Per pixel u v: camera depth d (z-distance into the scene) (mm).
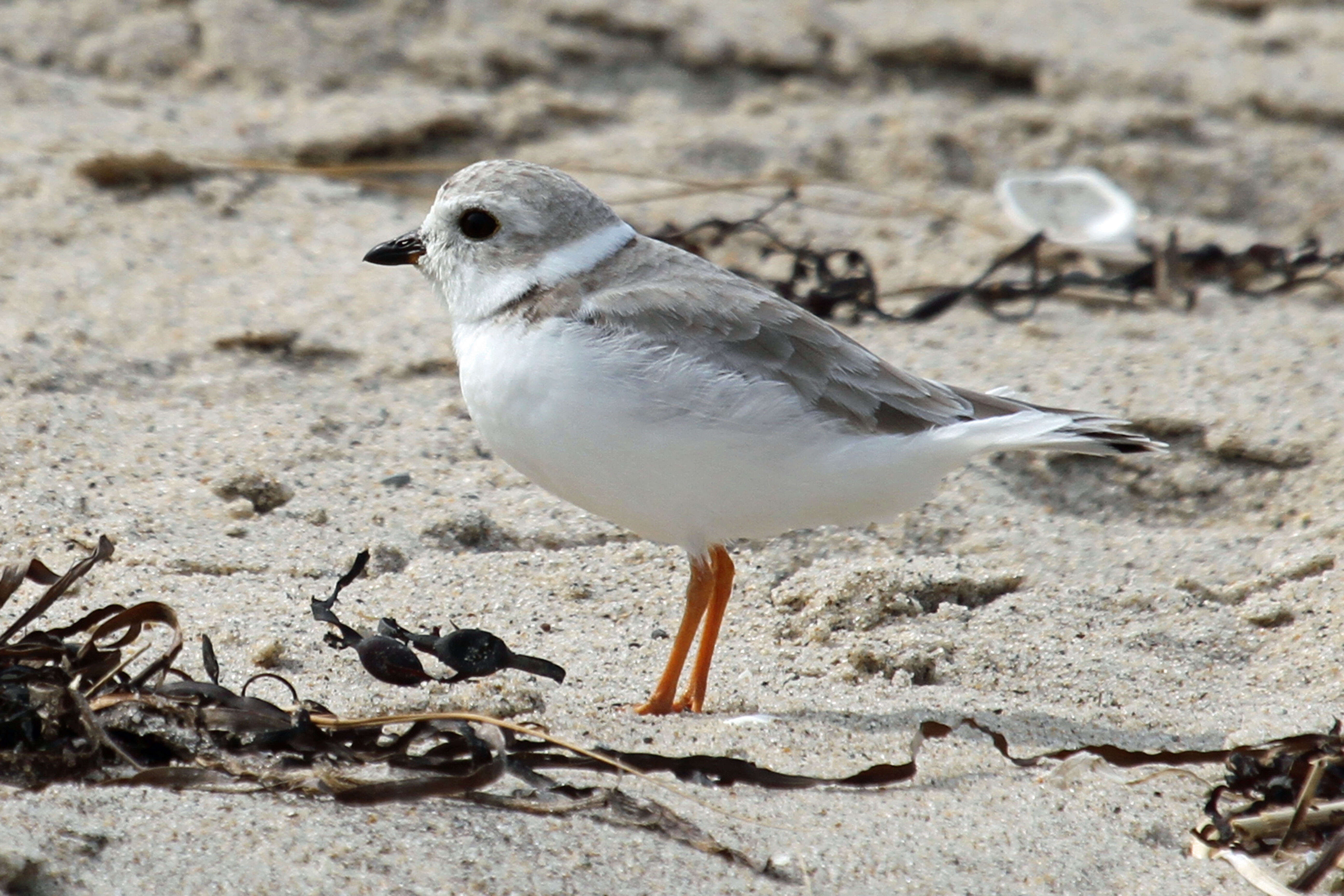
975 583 9852
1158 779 7594
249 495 10391
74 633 7648
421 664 8234
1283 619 9586
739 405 7859
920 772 7617
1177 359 12875
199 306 13039
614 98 18516
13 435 10711
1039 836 7012
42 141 15398
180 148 15586
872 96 19156
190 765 6980
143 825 6398
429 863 6316
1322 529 10641
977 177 17781
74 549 9492
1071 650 9148
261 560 9602
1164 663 9078
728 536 8398
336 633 8711
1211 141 18219
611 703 8367
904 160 17562
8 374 11500
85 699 6891
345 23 18125
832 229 16219
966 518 10930
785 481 8070
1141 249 15453
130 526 9773
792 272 14844
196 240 14211
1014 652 9078
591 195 8555
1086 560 10461
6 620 8562
